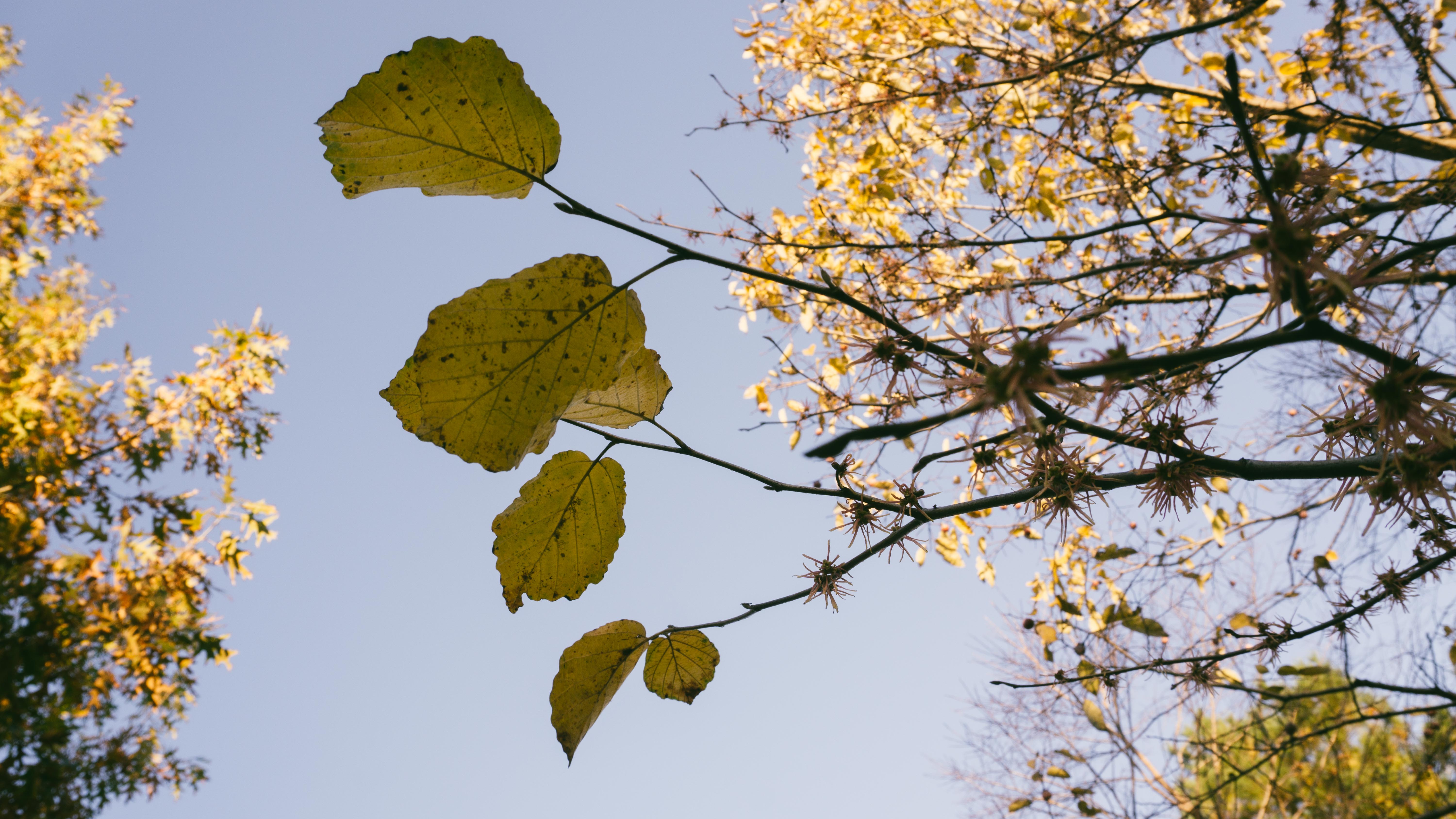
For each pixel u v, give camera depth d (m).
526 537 1.50
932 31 4.74
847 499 1.64
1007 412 1.42
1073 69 4.05
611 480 1.50
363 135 1.15
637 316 1.22
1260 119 3.76
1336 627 2.53
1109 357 0.97
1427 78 4.16
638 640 1.52
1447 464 1.29
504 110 1.17
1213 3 4.32
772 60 5.23
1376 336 1.13
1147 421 1.52
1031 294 3.92
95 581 7.27
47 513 7.13
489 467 1.22
